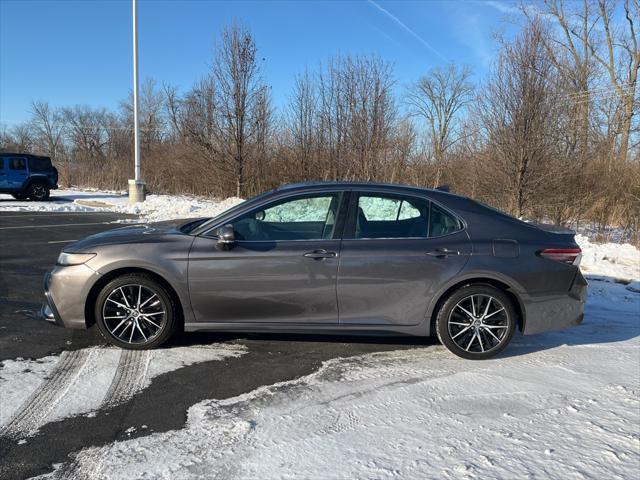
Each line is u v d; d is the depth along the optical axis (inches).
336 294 167.0
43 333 187.6
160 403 136.2
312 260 165.6
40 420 125.6
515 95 517.3
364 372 159.8
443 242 169.5
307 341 186.9
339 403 137.6
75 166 1371.8
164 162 1114.7
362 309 168.4
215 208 697.0
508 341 170.7
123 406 134.0
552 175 523.2
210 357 169.5
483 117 559.2
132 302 170.1
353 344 185.2
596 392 146.2
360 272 165.8
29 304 227.3
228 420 127.3
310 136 777.6
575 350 183.3
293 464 108.2
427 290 167.5
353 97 703.7
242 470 106.0
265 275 165.8
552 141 530.6
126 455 111.3
